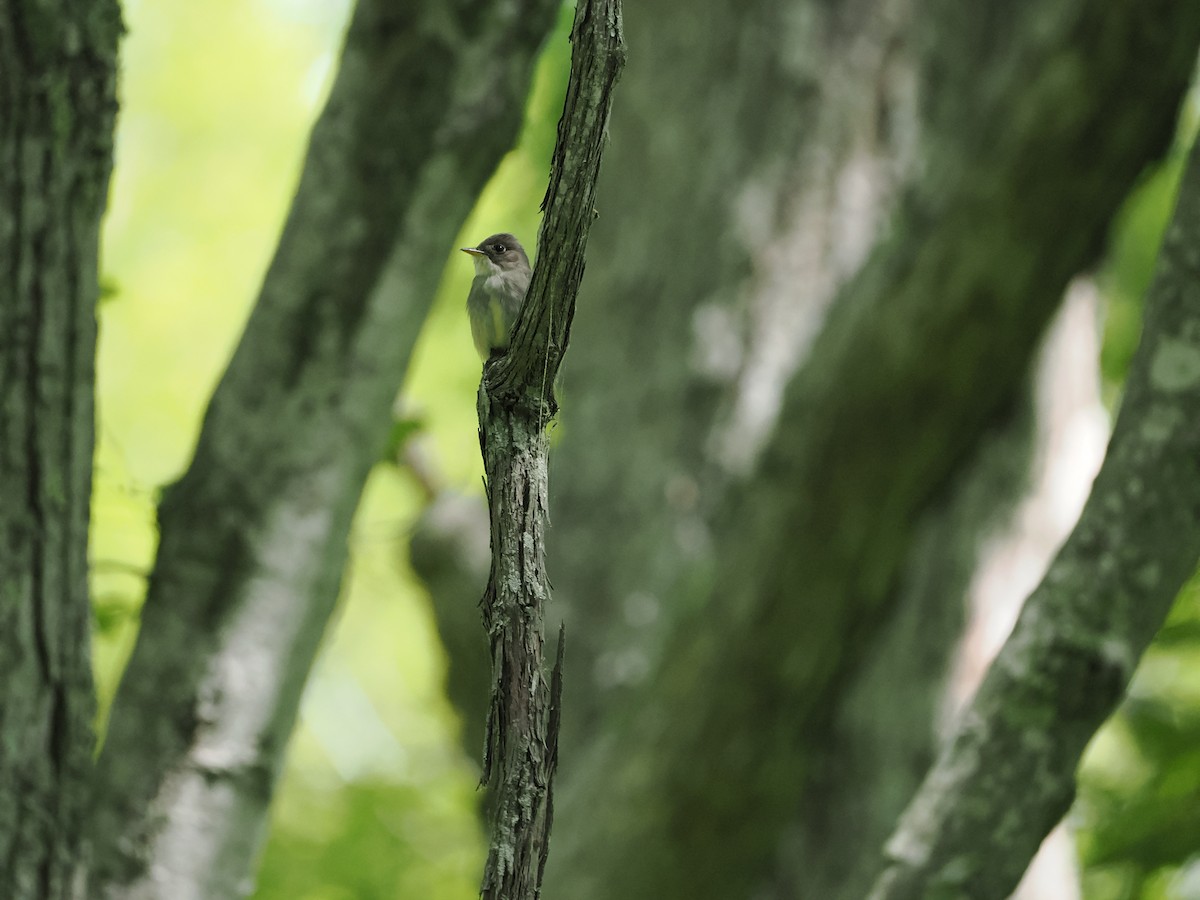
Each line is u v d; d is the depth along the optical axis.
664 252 14.18
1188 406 6.25
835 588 11.05
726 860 11.45
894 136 14.16
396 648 21.12
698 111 14.37
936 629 13.40
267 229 20.16
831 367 10.84
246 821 7.56
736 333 13.82
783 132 14.15
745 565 11.02
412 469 13.17
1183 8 9.71
